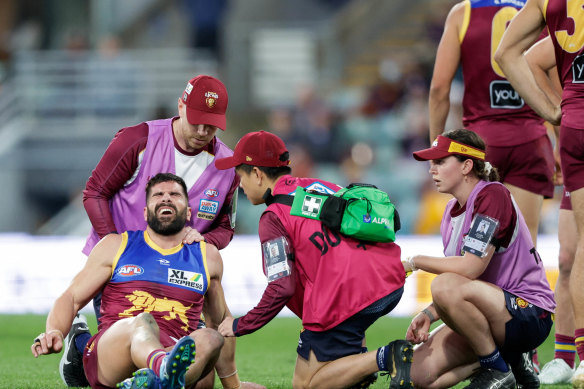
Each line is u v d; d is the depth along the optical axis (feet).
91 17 229.04
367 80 205.26
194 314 55.21
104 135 177.99
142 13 228.22
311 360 53.01
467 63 71.36
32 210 178.29
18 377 66.95
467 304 51.83
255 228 151.64
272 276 52.01
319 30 220.43
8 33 228.22
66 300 53.21
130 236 55.42
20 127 179.63
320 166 168.86
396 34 212.02
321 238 52.70
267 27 222.48
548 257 116.06
